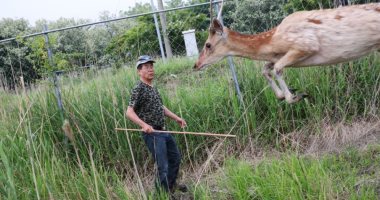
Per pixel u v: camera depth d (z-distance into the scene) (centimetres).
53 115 632
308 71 658
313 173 473
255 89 655
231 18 786
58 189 503
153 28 965
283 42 507
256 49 531
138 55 718
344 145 579
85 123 625
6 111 645
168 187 504
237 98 652
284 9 719
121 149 611
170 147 525
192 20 961
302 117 653
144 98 502
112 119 621
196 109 648
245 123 629
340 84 648
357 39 493
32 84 664
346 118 641
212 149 605
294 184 447
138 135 621
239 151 621
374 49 507
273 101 639
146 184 562
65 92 652
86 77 669
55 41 667
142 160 621
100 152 612
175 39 963
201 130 630
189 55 940
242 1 747
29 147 473
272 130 643
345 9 500
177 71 835
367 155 529
